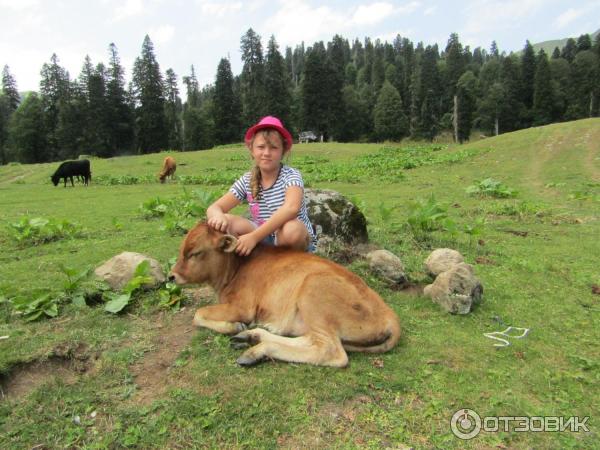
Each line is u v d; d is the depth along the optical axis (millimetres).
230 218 4020
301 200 3945
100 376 3145
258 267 3699
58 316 4070
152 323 3914
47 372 3260
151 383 3082
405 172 19203
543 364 3371
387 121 71312
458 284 4227
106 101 58188
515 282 4988
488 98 68250
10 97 68812
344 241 5668
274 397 2877
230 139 64625
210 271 3764
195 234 3736
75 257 6281
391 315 3436
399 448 2516
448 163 20609
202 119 65562
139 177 21797
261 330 3438
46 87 61031
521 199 10664
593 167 15828
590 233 7234
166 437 2598
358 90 88875
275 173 4070
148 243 6875
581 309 4344
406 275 4879
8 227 8102
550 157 18953
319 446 2525
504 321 4059
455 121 66750
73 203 12906
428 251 6027
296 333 3416
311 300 3234
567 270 5406
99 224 8945
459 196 11594
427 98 73062
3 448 2523
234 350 3404
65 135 56500
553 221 8164
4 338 3607
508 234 7207
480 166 18938
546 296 4641
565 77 72312
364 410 2797
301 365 3186
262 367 3186
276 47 61688
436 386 3041
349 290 3291
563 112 67500
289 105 64125
